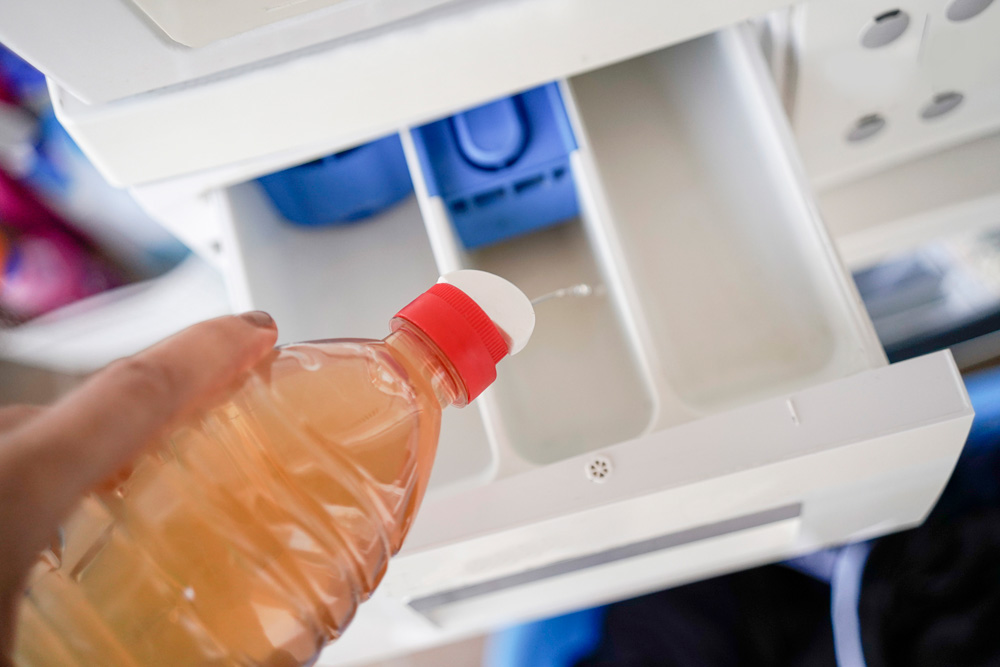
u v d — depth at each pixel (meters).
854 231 0.91
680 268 0.71
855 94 0.71
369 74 0.53
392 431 0.44
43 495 0.32
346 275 0.80
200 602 0.42
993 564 0.89
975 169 0.89
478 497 0.52
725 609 1.00
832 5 0.59
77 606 0.41
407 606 0.64
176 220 0.69
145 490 0.43
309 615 0.44
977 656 0.85
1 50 0.84
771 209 0.65
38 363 1.11
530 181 0.68
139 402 0.35
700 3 0.52
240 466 0.45
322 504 0.44
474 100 0.58
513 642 1.07
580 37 0.53
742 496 0.53
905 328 1.04
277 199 0.76
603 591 0.82
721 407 0.64
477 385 0.43
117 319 1.06
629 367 0.69
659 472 0.50
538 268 0.76
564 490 0.51
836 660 0.92
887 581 0.90
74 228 0.97
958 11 0.61
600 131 0.78
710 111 0.72
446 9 0.50
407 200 0.82
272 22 0.47
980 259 0.99
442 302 0.43
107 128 0.52
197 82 0.51
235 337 0.41
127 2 0.42
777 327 0.67
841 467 0.51
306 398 0.45
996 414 0.97
